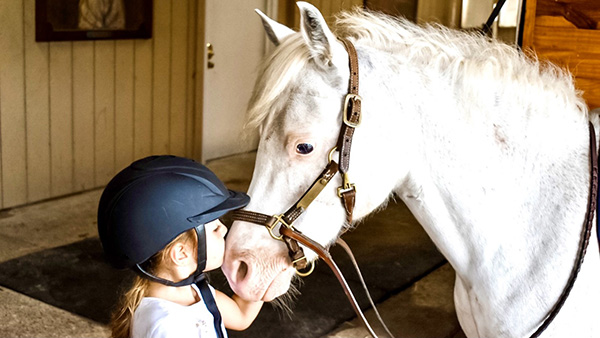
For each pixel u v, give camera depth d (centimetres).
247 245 154
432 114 155
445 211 159
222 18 566
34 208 438
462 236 159
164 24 512
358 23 168
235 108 602
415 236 426
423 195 159
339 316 307
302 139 148
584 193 149
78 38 445
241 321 162
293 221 151
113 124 488
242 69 599
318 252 152
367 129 151
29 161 438
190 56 541
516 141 153
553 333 148
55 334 275
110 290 320
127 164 505
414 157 157
